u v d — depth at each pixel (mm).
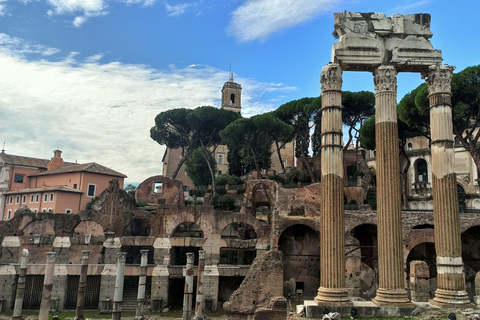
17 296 43812
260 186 71375
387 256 24672
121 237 57656
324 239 25203
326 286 24734
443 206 25328
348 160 82500
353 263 49812
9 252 57250
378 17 27703
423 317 22828
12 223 58656
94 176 93688
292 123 83938
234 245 56656
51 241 58469
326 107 26469
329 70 26656
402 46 27281
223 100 136125
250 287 45219
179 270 55594
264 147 81250
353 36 27203
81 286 44875
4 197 96750
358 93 77312
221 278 57000
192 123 86875
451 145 25938
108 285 54656
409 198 77875
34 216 58938
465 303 23953
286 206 62438
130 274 55125
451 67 26922
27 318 48781
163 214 58031
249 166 96688
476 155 51031
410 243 49531
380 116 26219
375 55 27000
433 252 53531
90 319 48500
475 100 49375
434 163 26172
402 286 24516
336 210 25188
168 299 56094
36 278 56250
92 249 58906
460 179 75312
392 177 25297
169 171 123375
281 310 36781
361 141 71375
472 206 70062
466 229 50000
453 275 24469
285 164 122000
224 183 92812
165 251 56469
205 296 53938
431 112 26906
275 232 51031
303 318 23875
